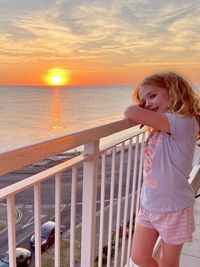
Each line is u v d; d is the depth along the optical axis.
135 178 2.00
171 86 1.54
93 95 1.57
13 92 1.34
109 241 1.82
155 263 1.76
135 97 1.65
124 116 1.56
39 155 0.98
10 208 0.99
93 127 1.33
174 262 1.66
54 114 1.25
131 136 1.82
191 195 1.62
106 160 1.65
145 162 1.66
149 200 1.64
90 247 1.54
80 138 1.22
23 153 0.91
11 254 1.02
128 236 2.10
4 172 0.85
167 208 1.59
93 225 1.51
